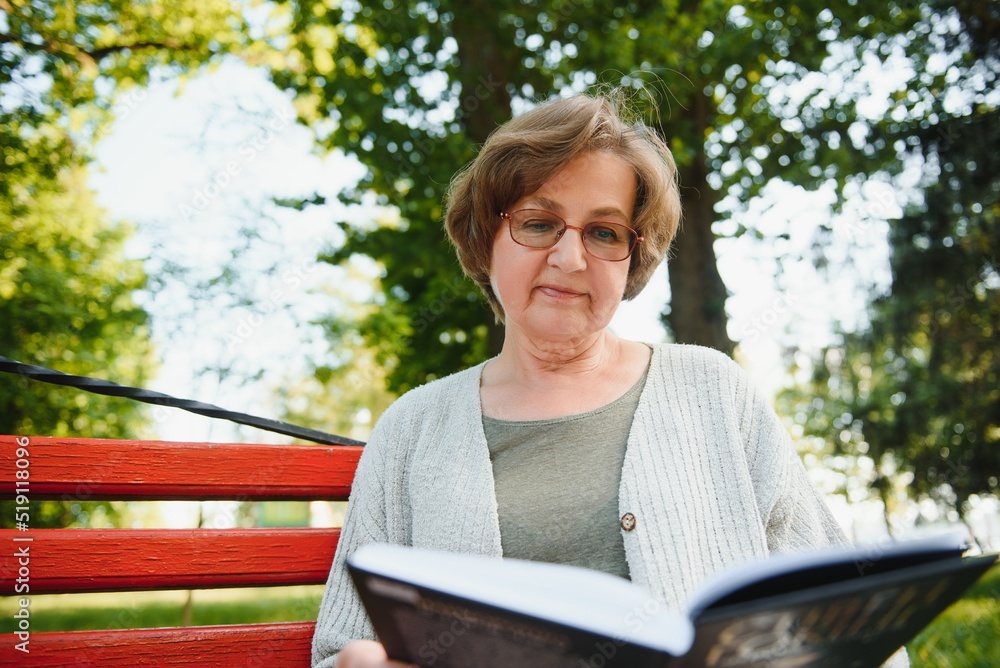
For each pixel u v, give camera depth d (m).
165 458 1.71
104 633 1.58
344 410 16.06
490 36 9.03
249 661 1.67
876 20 8.71
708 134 9.59
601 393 1.75
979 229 8.80
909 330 9.23
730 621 0.91
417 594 1.04
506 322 1.83
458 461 1.70
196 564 1.67
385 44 9.52
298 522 9.27
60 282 10.63
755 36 8.55
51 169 10.17
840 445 9.80
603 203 1.66
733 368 1.78
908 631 1.13
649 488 1.59
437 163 9.17
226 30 10.70
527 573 1.03
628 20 8.61
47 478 1.61
